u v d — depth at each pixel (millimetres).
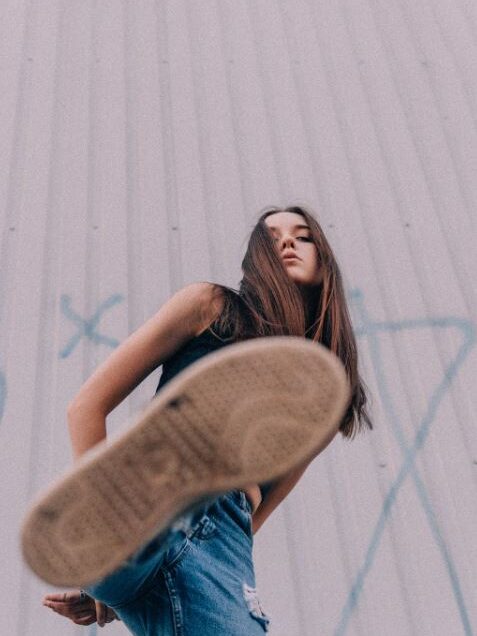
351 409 1528
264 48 3129
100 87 2883
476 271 2518
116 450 820
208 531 1140
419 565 1875
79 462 818
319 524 1917
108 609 1384
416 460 2059
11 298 2229
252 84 2990
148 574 1061
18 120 2729
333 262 1495
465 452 2088
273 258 1398
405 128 2922
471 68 3168
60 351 2129
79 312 2221
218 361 809
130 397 2057
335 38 3213
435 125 2947
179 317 1212
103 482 833
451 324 2367
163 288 2307
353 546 1889
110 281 2303
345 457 2049
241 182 2652
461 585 1853
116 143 2709
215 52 3078
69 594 1400
